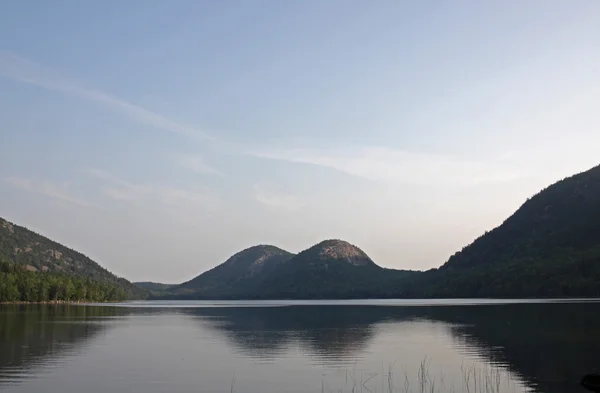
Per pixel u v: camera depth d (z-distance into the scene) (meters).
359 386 41.47
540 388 40.00
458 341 69.56
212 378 44.28
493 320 105.25
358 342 70.00
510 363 51.00
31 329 88.56
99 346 65.50
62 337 75.75
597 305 150.38
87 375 45.50
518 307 154.25
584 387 40.22
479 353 57.94
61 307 193.50
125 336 78.88
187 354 58.47
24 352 59.41
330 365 50.88
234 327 98.19
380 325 100.31
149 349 62.84
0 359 54.22
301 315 144.25
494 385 41.12
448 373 46.25
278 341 71.94
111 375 45.53
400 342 69.62
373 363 52.03
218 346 66.06
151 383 42.25
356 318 124.25
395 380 43.66
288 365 50.97
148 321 115.62
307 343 69.19
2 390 39.53
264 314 153.62
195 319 125.12
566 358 53.34
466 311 144.12
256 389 40.25
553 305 158.50
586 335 72.88
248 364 51.56
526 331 80.06
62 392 38.97
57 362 52.41
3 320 111.50
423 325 98.00
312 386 41.38
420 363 51.78
